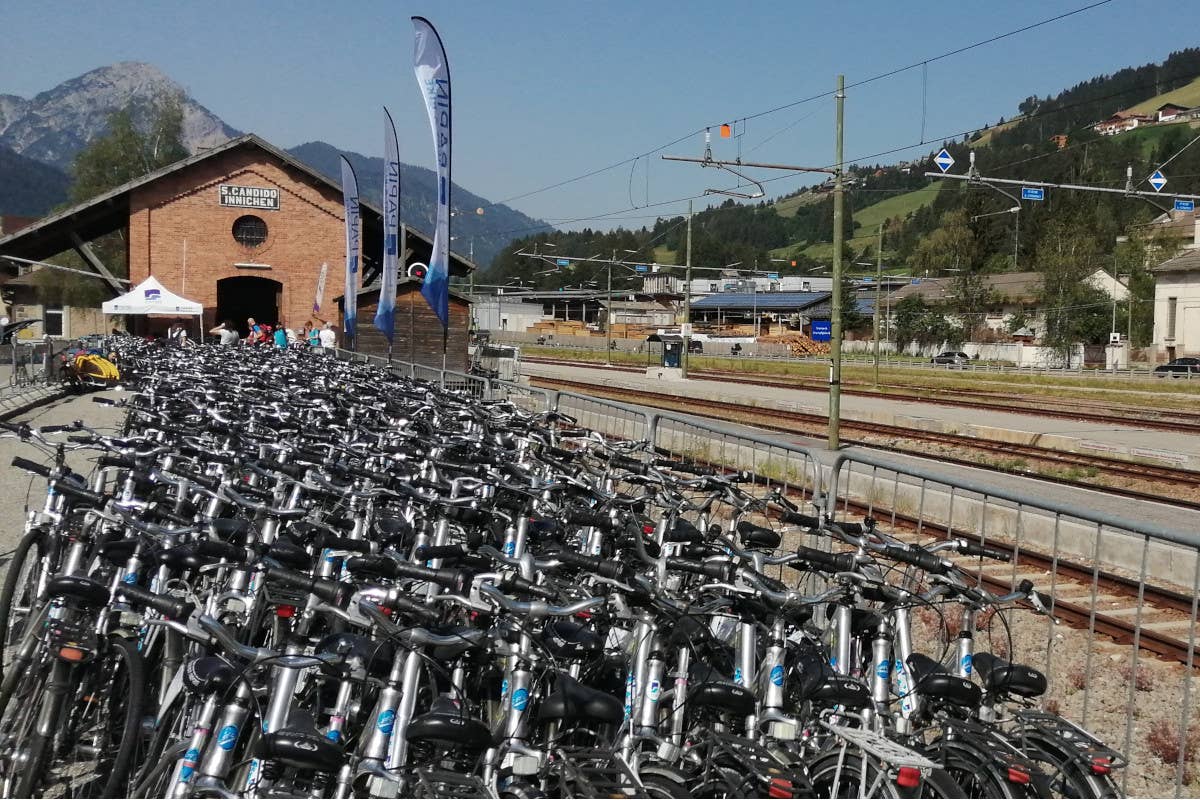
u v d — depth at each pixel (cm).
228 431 879
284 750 380
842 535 569
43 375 2561
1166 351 5662
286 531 629
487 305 10338
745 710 451
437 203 1759
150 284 3069
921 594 534
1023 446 2050
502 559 477
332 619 507
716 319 9700
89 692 496
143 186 3603
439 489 674
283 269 3734
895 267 12188
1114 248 7244
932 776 415
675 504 718
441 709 415
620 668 507
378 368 2044
